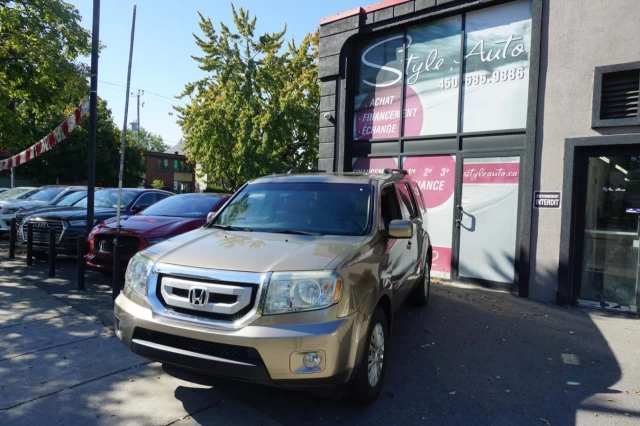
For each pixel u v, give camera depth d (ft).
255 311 9.62
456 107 26.23
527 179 22.59
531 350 15.96
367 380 11.03
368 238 12.46
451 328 18.08
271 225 13.87
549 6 22.08
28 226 27.32
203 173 97.14
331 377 9.54
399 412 11.39
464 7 25.20
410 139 28.04
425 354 15.35
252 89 76.69
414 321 18.83
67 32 29.78
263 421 10.75
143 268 11.10
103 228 22.44
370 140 30.01
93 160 25.41
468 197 25.50
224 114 78.07
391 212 15.37
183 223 22.54
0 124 31.50
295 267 10.05
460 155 25.73
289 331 9.37
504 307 21.15
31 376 12.67
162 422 10.56
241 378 9.52
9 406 11.03
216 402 11.55
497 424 10.98
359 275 10.71
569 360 15.11
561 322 19.17
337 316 9.73
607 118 20.75
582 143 21.04
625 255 20.77
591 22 20.95
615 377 13.84
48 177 106.42
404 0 27.35
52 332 16.03
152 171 166.91
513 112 24.09
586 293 21.72
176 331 9.91
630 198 20.62
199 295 9.96
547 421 11.17
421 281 20.03
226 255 10.74
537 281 22.44
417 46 27.86
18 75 29.96
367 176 15.85
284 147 79.51
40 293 21.15
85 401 11.41
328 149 31.22
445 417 11.23
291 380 9.39
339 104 30.66
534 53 22.35
